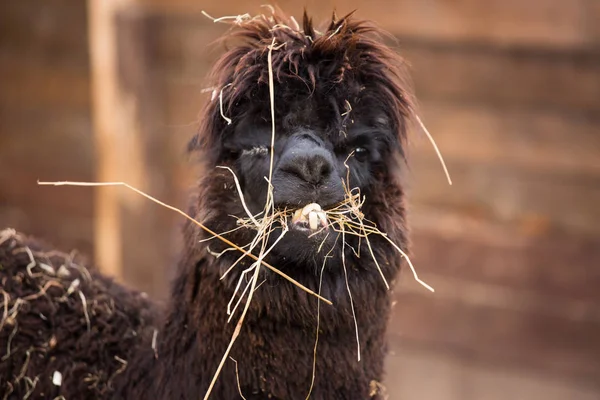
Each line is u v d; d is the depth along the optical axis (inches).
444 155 690.2
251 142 324.2
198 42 735.1
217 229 320.2
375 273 324.5
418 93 687.7
